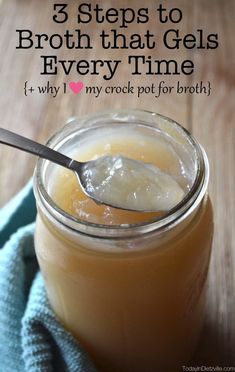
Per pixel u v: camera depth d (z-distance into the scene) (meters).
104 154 0.32
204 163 0.29
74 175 0.31
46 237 0.30
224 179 0.42
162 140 0.32
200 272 0.31
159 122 0.31
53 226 0.30
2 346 0.34
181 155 0.31
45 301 0.34
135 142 0.33
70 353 0.33
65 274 0.30
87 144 0.33
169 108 0.47
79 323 0.33
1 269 0.36
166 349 0.33
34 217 0.40
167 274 0.29
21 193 0.40
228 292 0.37
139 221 0.29
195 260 0.30
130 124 0.32
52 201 0.28
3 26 0.54
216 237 0.39
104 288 0.29
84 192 0.30
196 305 0.33
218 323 0.36
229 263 0.38
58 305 0.33
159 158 0.32
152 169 0.30
